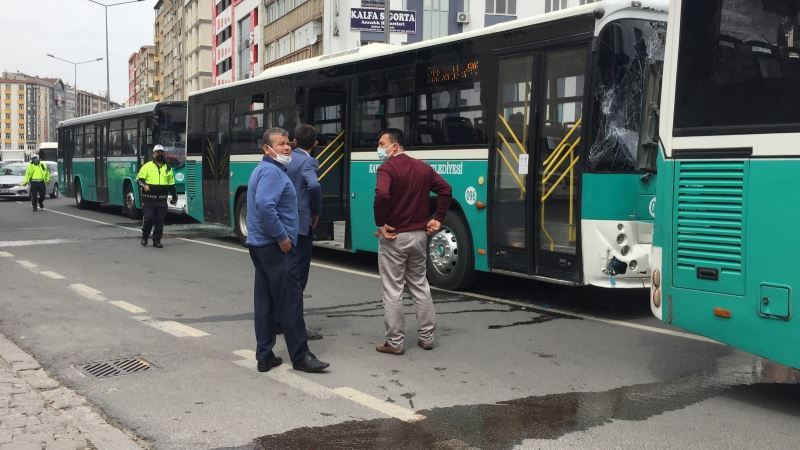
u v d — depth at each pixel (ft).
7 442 14.40
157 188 47.16
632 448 14.49
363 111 36.76
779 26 15.53
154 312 27.22
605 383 18.78
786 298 15.39
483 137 30.04
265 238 19.17
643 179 25.94
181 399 17.42
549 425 15.74
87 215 74.23
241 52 207.31
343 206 38.70
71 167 87.10
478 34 30.35
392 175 21.20
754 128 15.92
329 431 15.37
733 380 19.04
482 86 30.12
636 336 23.90
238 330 24.39
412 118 33.58
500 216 29.40
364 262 41.63
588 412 16.57
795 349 15.31
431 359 21.03
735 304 16.34
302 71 41.09
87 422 15.74
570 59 26.58
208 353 21.53
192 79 284.41
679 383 18.79
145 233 48.14
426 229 21.63
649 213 26.18
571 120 26.45
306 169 22.12
